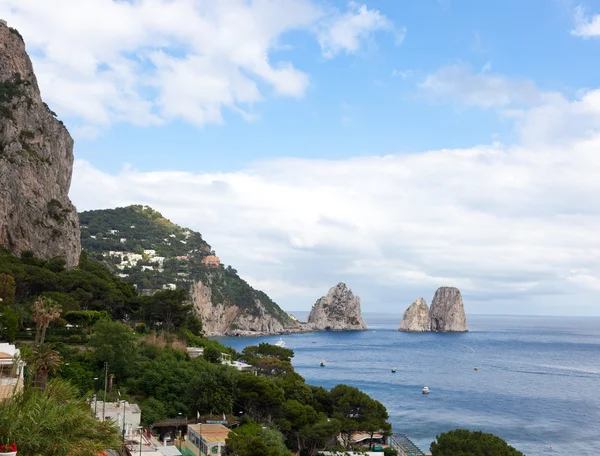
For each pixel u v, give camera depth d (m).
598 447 144.62
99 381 118.88
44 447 36.28
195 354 163.88
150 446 87.12
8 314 123.44
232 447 89.44
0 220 181.38
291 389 133.12
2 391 55.50
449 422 171.25
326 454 110.75
